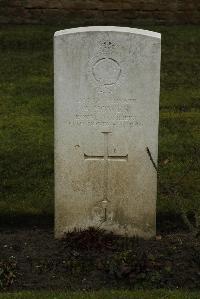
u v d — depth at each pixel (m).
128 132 3.39
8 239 3.53
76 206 3.46
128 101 3.36
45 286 3.15
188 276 3.17
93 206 3.46
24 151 4.45
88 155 3.41
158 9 7.31
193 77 5.84
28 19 7.24
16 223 3.71
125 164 3.42
